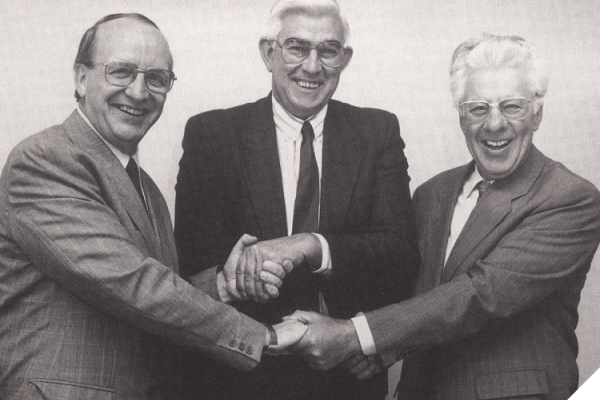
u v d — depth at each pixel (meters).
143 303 2.57
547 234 2.95
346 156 3.17
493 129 3.04
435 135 3.55
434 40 3.67
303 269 3.07
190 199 3.16
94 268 2.53
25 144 2.64
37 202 2.54
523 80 3.04
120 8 3.57
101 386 2.62
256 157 3.16
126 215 2.71
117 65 2.79
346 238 3.06
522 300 2.97
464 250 3.06
